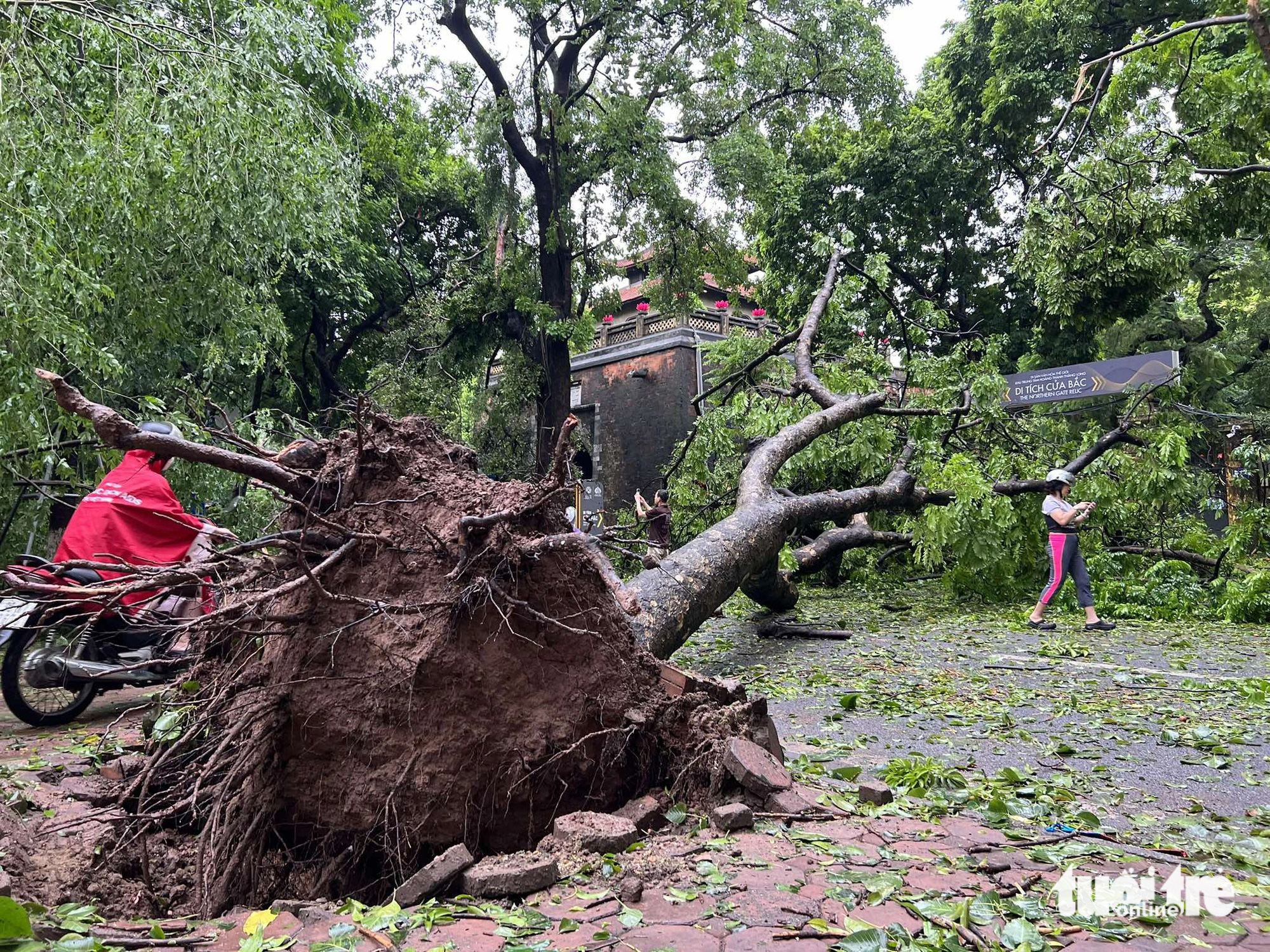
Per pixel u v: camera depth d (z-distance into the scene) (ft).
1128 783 12.85
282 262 30.86
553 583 11.27
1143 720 16.97
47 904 8.68
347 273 60.49
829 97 68.49
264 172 26.68
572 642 11.36
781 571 30.78
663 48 66.23
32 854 9.73
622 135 63.10
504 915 7.86
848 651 25.79
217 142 25.45
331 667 10.73
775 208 75.15
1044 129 67.51
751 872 8.74
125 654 16.97
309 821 10.73
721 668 23.89
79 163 22.99
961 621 31.48
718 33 63.36
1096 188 42.47
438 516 11.18
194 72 25.46
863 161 74.54
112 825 10.62
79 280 22.25
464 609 10.51
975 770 13.55
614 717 11.44
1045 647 25.54
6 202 21.09
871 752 14.76
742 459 32.94
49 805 11.43
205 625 11.09
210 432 13.16
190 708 11.80
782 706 18.78
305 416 62.44
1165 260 43.91
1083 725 16.49
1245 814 11.37
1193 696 19.08
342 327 74.49
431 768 10.32
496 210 66.69
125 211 23.84
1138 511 37.45
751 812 10.36
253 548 11.30
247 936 7.80
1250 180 38.58
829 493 29.81
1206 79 38.55
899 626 30.55
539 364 69.77
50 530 26.99
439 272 81.51
